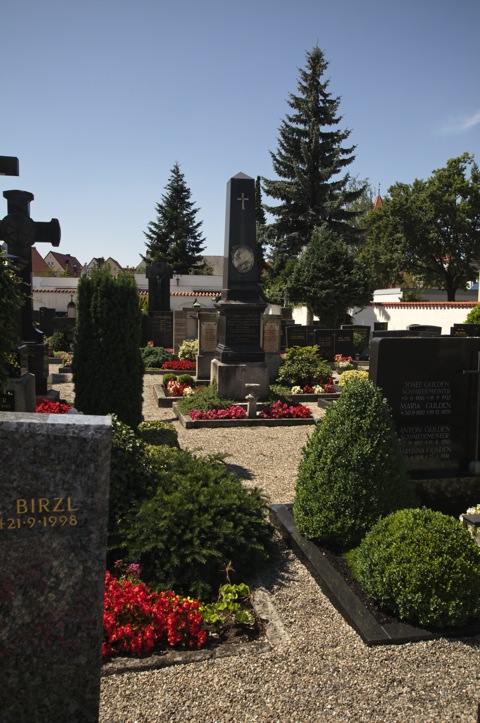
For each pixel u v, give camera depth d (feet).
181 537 15.65
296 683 11.77
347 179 128.36
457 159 142.41
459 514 21.30
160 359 65.82
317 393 48.60
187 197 179.22
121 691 11.36
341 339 73.46
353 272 96.37
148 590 13.99
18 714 9.21
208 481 18.02
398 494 17.40
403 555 14.03
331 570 16.08
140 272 165.78
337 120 128.36
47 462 8.89
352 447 17.34
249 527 16.89
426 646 13.04
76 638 9.21
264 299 42.63
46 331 86.84
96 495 9.05
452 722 10.80
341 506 17.12
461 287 154.81
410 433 21.43
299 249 128.67
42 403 34.88
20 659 9.12
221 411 38.37
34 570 9.00
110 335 25.89
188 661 12.34
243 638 13.39
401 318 107.24
